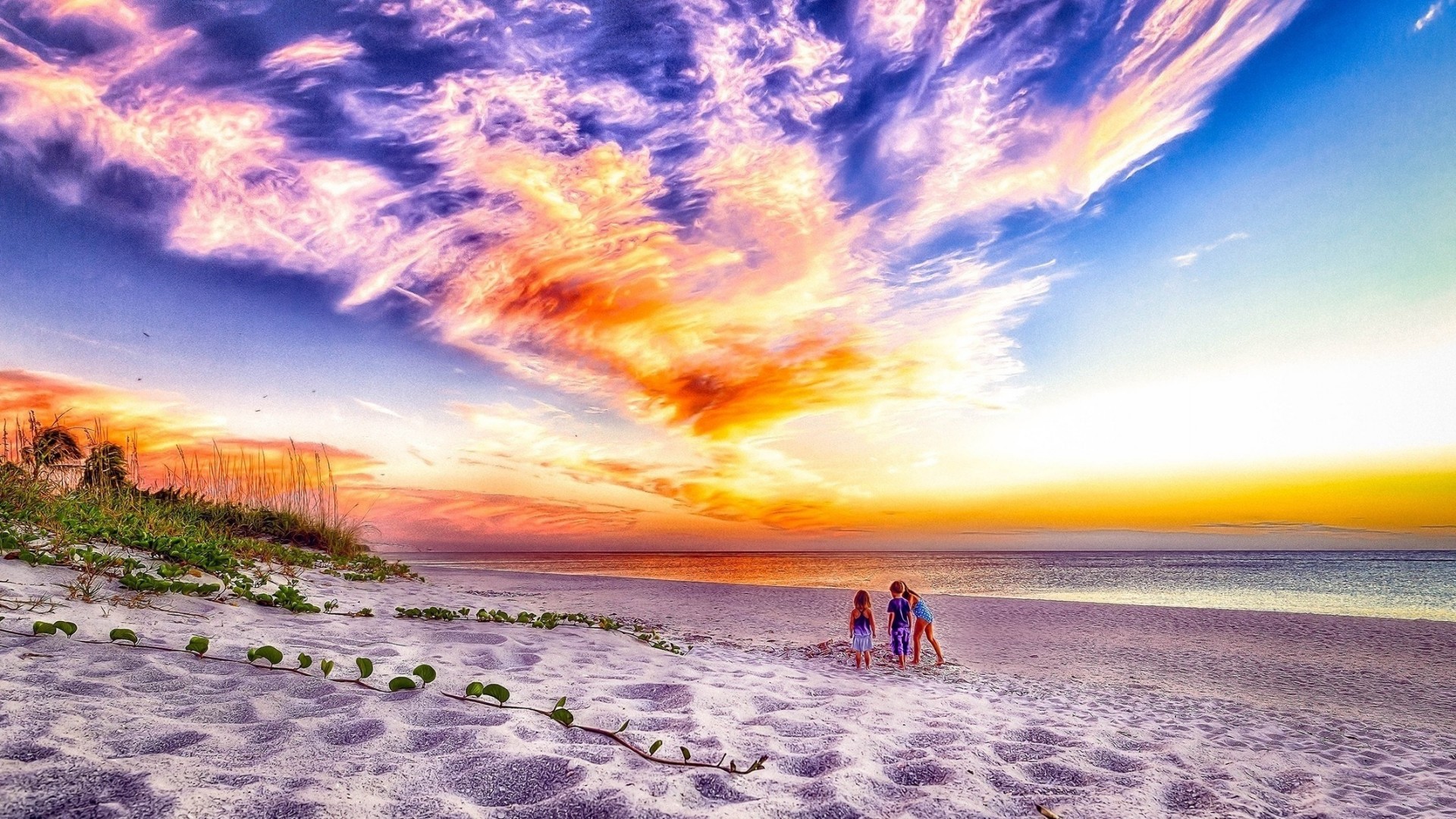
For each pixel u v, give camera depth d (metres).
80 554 4.96
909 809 2.50
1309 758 4.46
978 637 11.40
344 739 2.52
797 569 50.00
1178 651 10.07
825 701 4.73
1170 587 28.50
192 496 10.98
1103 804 2.83
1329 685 7.80
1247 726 5.58
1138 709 6.12
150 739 2.20
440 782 2.20
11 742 1.90
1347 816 3.17
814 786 2.63
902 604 8.64
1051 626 12.92
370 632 5.32
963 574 41.16
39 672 2.73
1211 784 3.36
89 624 3.64
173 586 5.02
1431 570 44.03
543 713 3.27
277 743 2.36
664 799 2.30
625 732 3.17
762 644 9.67
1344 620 13.83
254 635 4.23
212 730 2.39
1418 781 4.06
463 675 3.93
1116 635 11.72
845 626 12.06
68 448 7.96
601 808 2.10
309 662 3.54
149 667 3.11
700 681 5.04
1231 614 14.70
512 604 11.32
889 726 4.04
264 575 6.98
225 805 1.73
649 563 70.25
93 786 1.70
